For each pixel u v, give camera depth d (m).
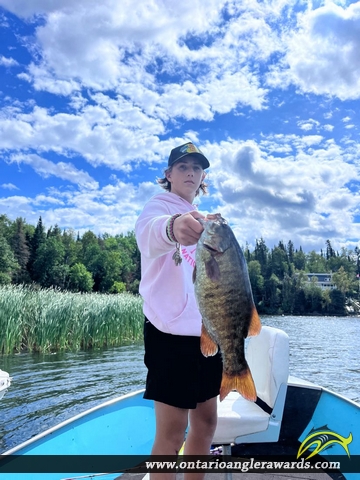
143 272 2.16
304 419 3.73
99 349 14.23
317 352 17.92
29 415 7.06
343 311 84.75
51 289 16.66
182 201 2.38
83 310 14.64
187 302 2.06
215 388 2.15
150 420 3.80
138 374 10.34
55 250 68.69
